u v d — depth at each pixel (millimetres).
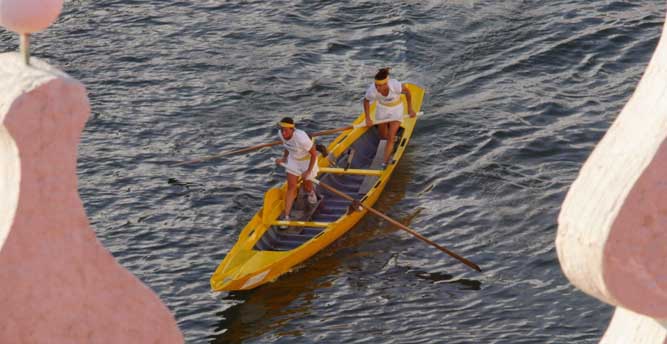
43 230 4719
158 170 41469
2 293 4742
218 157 42406
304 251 35312
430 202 39438
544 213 37969
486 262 35281
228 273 33438
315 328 32250
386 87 41188
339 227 36688
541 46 51188
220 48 52406
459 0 56438
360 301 33562
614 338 5273
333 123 45781
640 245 4371
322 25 54844
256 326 32344
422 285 34219
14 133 4523
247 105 47031
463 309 32656
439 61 51094
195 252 35906
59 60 51062
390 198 39875
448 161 42094
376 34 53875
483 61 50656
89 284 4871
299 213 38094
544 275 34125
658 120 4438
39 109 4539
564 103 46031
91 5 56750
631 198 4332
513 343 30547
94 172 41219
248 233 35500
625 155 4449
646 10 53812
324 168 40062
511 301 32844
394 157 41594
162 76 49500
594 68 49031
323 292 34094
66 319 4867
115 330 4957
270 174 41312
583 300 32344
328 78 49781
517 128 44125
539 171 40906
